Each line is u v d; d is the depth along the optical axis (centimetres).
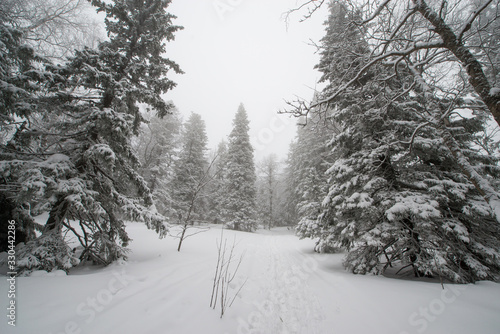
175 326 283
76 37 1104
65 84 570
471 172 327
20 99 535
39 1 870
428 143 576
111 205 638
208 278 523
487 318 308
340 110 751
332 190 723
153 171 1980
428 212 500
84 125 641
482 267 516
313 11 412
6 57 582
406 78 624
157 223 634
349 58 586
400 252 611
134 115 734
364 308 376
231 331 298
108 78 542
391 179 675
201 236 1405
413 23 454
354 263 643
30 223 662
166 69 705
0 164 443
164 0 707
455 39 314
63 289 364
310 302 434
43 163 481
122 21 698
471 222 575
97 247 607
